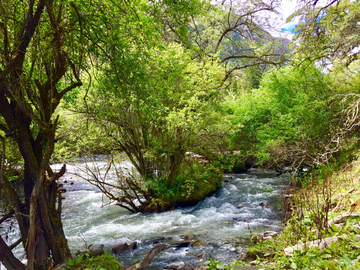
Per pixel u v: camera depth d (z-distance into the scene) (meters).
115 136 8.79
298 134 11.45
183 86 9.60
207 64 10.32
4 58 3.68
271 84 13.53
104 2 4.61
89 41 5.10
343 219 4.91
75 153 8.48
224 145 13.75
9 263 3.99
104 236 7.61
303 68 12.33
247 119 13.75
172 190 10.27
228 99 17.33
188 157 11.34
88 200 11.38
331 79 12.97
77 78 4.46
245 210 9.40
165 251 6.27
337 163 10.36
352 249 3.67
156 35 5.27
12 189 4.14
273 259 4.41
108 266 4.08
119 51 5.05
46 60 4.25
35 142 4.34
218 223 8.28
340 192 6.80
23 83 3.79
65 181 14.34
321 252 3.72
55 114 7.31
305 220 5.09
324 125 11.48
